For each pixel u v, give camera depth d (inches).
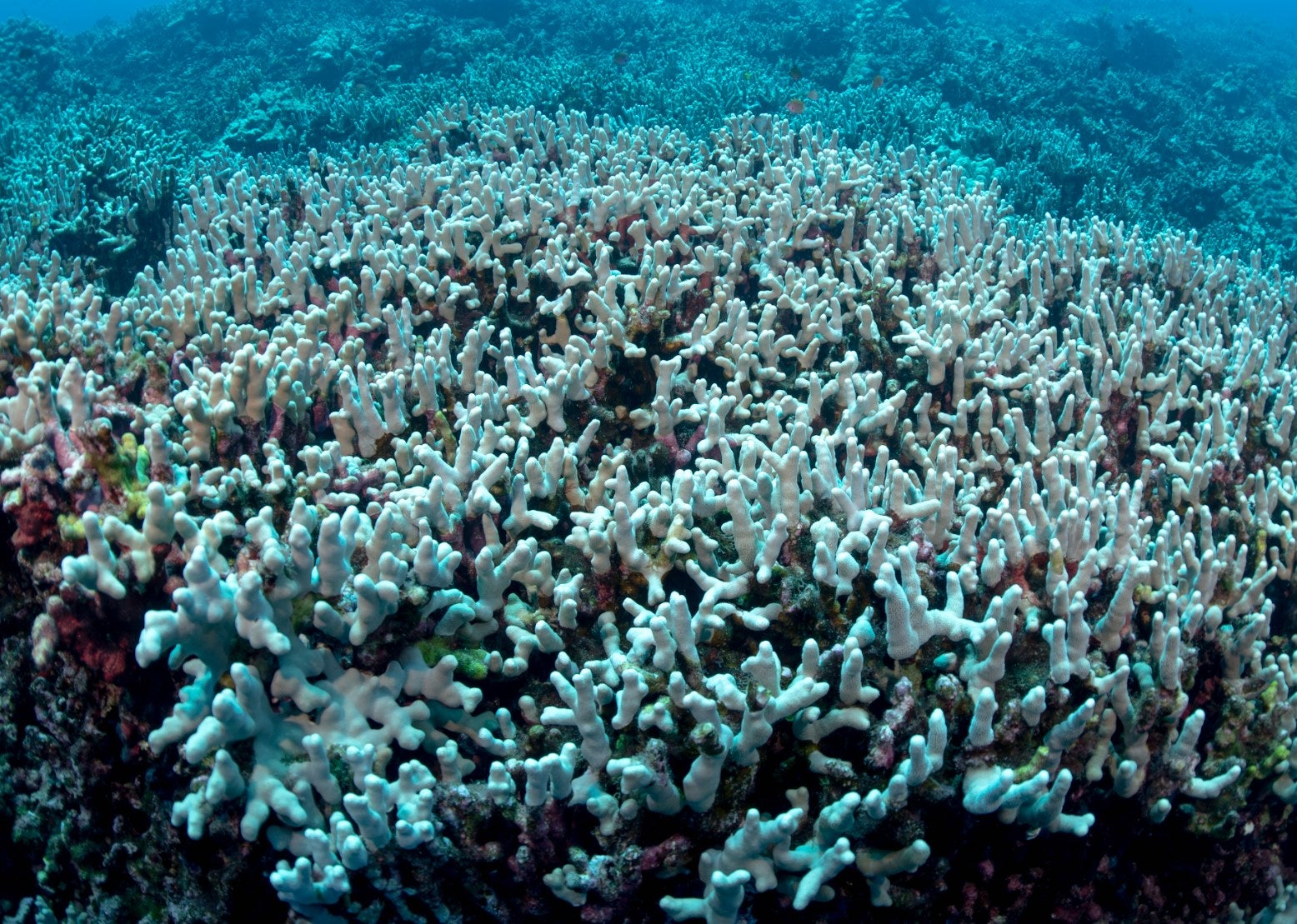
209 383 26.8
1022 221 56.4
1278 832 26.6
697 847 21.5
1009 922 23.4
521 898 21.7
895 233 42.4
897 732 21.4
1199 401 35.5
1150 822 24.2
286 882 19.1
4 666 24.8
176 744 21.0
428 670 22.4
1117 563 24.9
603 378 32.1
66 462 22.2
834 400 32.6
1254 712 24.8
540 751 23.2
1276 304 44.1
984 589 24.0
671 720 21.1
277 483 24.7
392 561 21.0
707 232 40.7
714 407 29.8
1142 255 45.3
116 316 30.9
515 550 23.6
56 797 24.9
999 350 34.8
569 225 42.5
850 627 23.4
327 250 38.8
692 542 25.0
